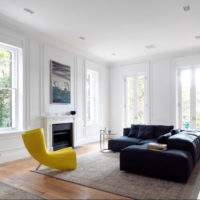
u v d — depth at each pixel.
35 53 4.96
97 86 7.26
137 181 3.03
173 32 4.91
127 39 5.38
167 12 3.86
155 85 6.88
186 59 6.35
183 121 6.47
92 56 6.95
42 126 5.06
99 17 4.07
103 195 2.58
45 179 3.17
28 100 4.75
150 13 3.91
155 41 5.55
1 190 2.75
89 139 6.73
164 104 6.68
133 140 4.94
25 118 4.67
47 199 2.48
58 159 3.50
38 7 3.66
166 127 5.14
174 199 2.43
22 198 2.51
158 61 6.85
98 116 7.24
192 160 3.28
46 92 5.21
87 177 3.23
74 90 6.16
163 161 3.09
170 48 6.20
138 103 7.29
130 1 3.48
